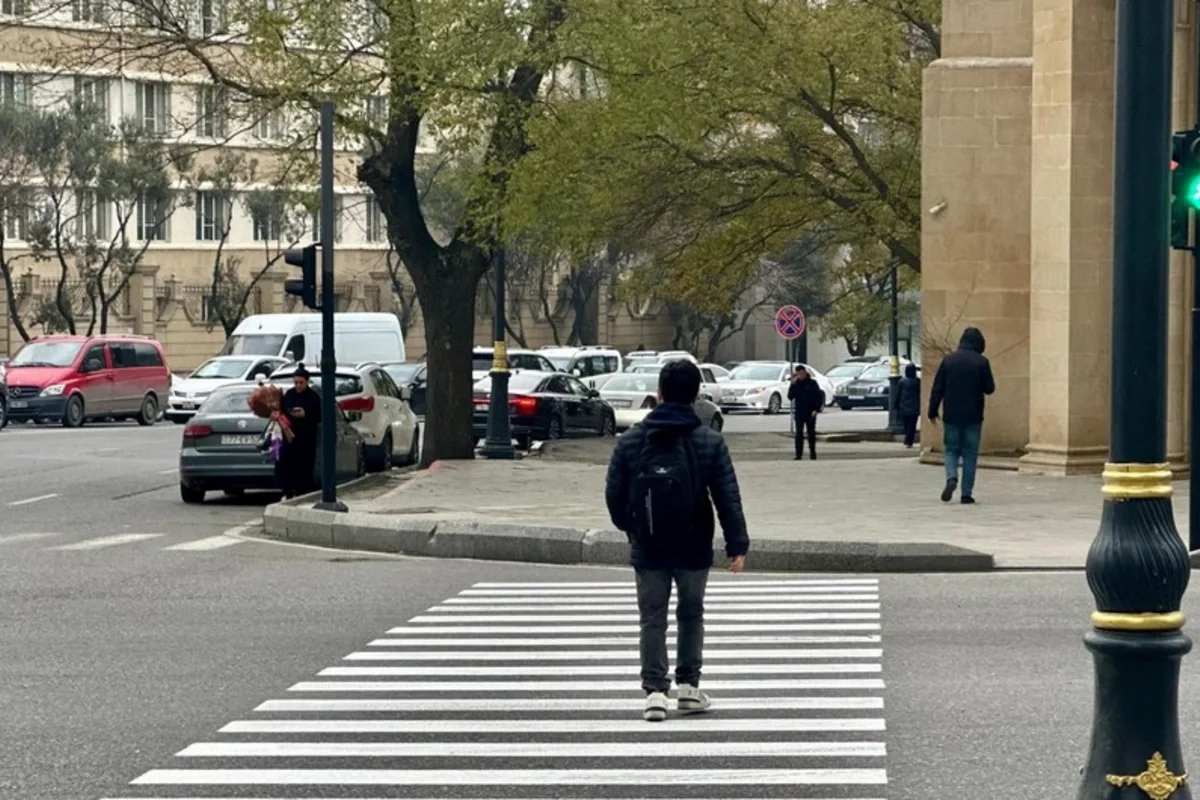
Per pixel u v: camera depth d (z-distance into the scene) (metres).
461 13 31.86
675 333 110.19
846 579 18.31
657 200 38.75
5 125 68.62
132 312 86.19
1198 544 18.31
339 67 33.25
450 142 34.12
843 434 49.72
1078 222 28.66
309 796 9.41
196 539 23.78
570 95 35.72
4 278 77.50
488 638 14.59
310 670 13.17
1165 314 7.54
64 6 37.69
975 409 24.92
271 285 91.75
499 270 38.00
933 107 31.89
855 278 48.81
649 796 9.27
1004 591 17.05
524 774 9.80
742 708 11.47
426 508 25.33
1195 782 9.49
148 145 69.06
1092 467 29.06
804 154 38.69
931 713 11.23
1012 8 31.77
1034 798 9.10
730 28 35.97
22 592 18.03
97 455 41.12
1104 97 28.61
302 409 27.83
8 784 9.71
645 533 11.12
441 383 36.47
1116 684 7.48
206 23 36.47
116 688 12.54
